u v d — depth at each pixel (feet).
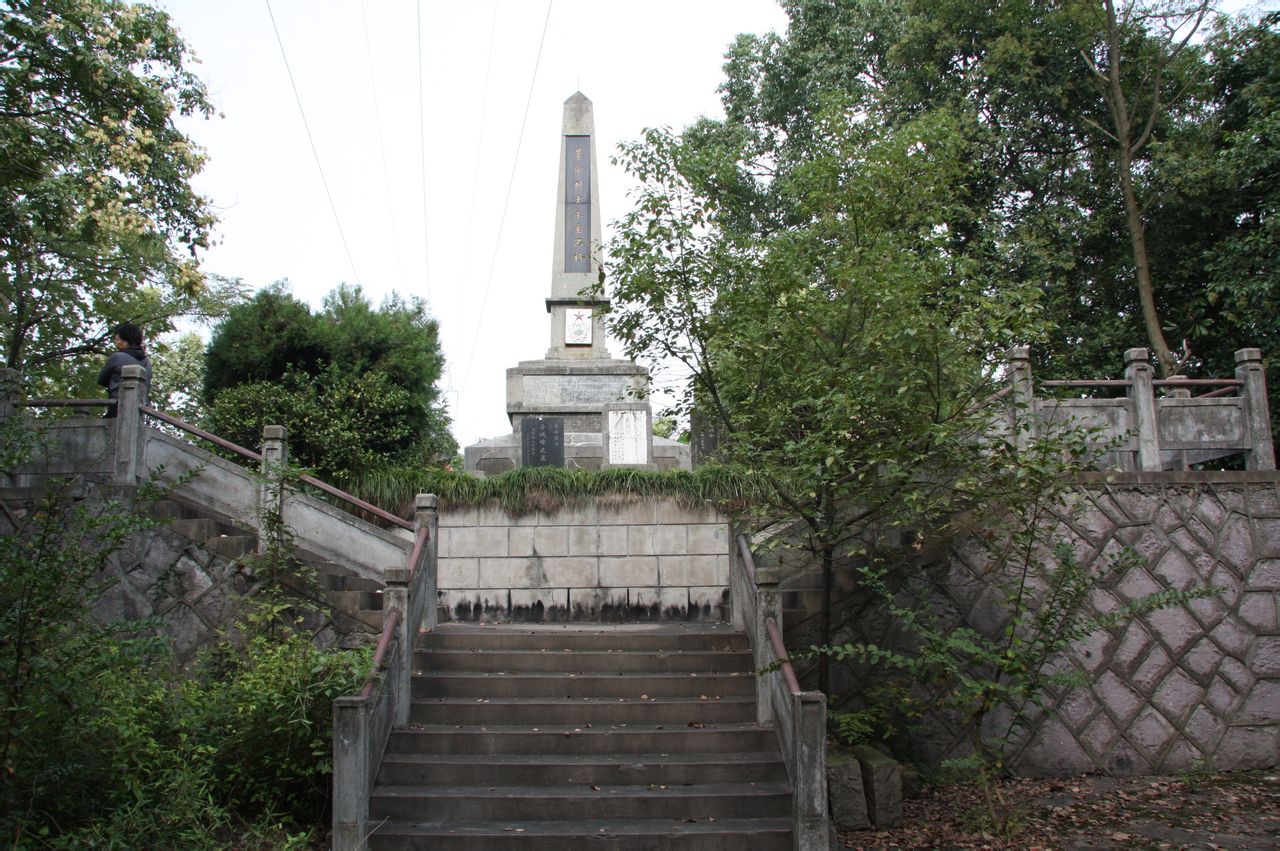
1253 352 30.73
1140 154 50.19
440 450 53.16
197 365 73.97
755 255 28.27
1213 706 28.19
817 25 64.18
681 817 21.56
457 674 26.09
